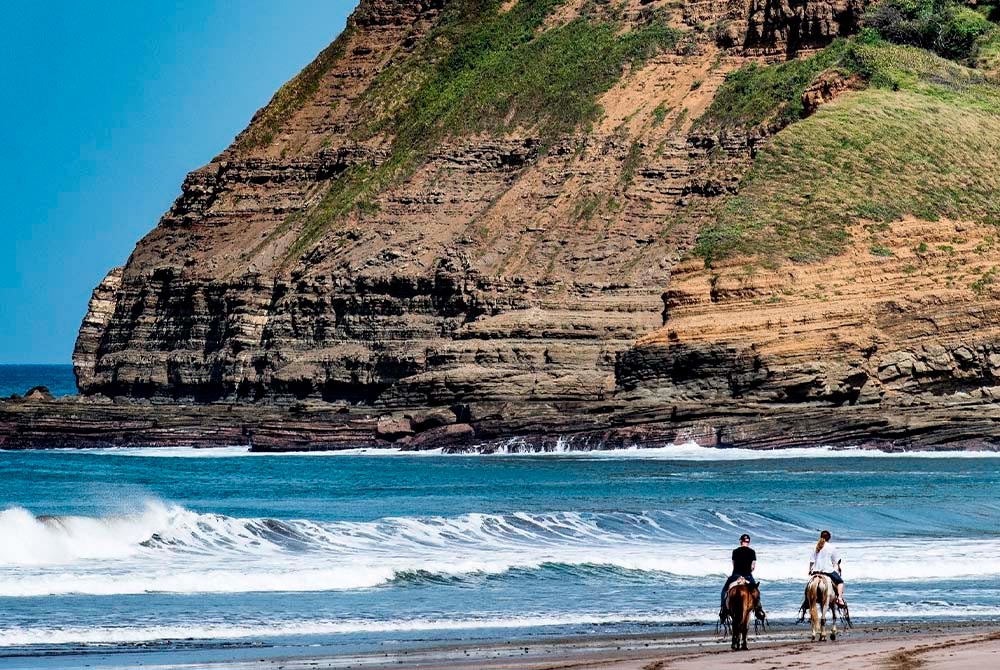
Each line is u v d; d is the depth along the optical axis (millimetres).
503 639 60719
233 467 161625
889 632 62438
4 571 73312
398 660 55375
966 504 112750
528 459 171500
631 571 80188
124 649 57656
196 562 78062
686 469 152375
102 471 155000
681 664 53125
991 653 54750
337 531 88500
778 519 101875
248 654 56812
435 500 117938
